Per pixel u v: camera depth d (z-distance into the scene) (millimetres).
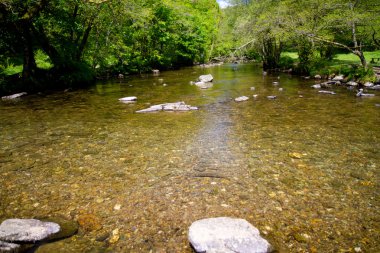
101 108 14438
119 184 6297
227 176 6590
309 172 6711
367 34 23016
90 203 5559
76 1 22031
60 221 4984
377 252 4141
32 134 10086
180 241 4445
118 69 33188
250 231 4312
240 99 15773
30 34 21328
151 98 17141
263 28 26156
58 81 22703
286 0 26438
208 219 4617
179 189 6031
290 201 5500
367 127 10102
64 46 24828
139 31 36625
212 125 10852
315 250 4195
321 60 27016
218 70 37219
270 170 6855
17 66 24562
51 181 6484
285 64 32750
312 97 15992
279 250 4188
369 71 19891
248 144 8688
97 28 28641
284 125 10648
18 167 7258
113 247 4332
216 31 57031
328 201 5477
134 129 10492
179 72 36281
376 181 6215
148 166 7211
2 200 5711
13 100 17281
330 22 22500
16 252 4066
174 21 44281
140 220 4996
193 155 7883
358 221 4859
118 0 24906
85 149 8484
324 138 9070
